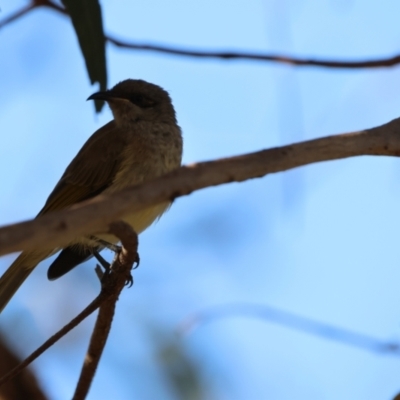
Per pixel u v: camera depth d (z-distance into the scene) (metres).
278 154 5.18
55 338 7.41
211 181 4.78
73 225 4.13
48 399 11.67
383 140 5.82
